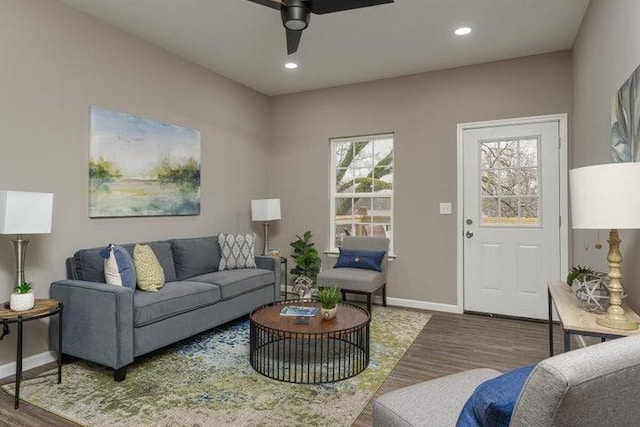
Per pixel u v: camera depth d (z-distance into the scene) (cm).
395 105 463
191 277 374
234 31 347
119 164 341
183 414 213
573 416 79
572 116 378
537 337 345
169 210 388
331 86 498
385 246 449
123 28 341
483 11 311
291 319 281
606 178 158
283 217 535
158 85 378
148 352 274
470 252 426
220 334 350
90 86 318
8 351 268
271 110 544
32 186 280
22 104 273
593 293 195
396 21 327
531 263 399
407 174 456
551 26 335
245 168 497
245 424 204
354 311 303
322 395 236
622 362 84
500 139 412
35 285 282
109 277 283
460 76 429
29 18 277
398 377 262
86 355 263
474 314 421
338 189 511
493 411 96
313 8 239
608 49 244
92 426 202
